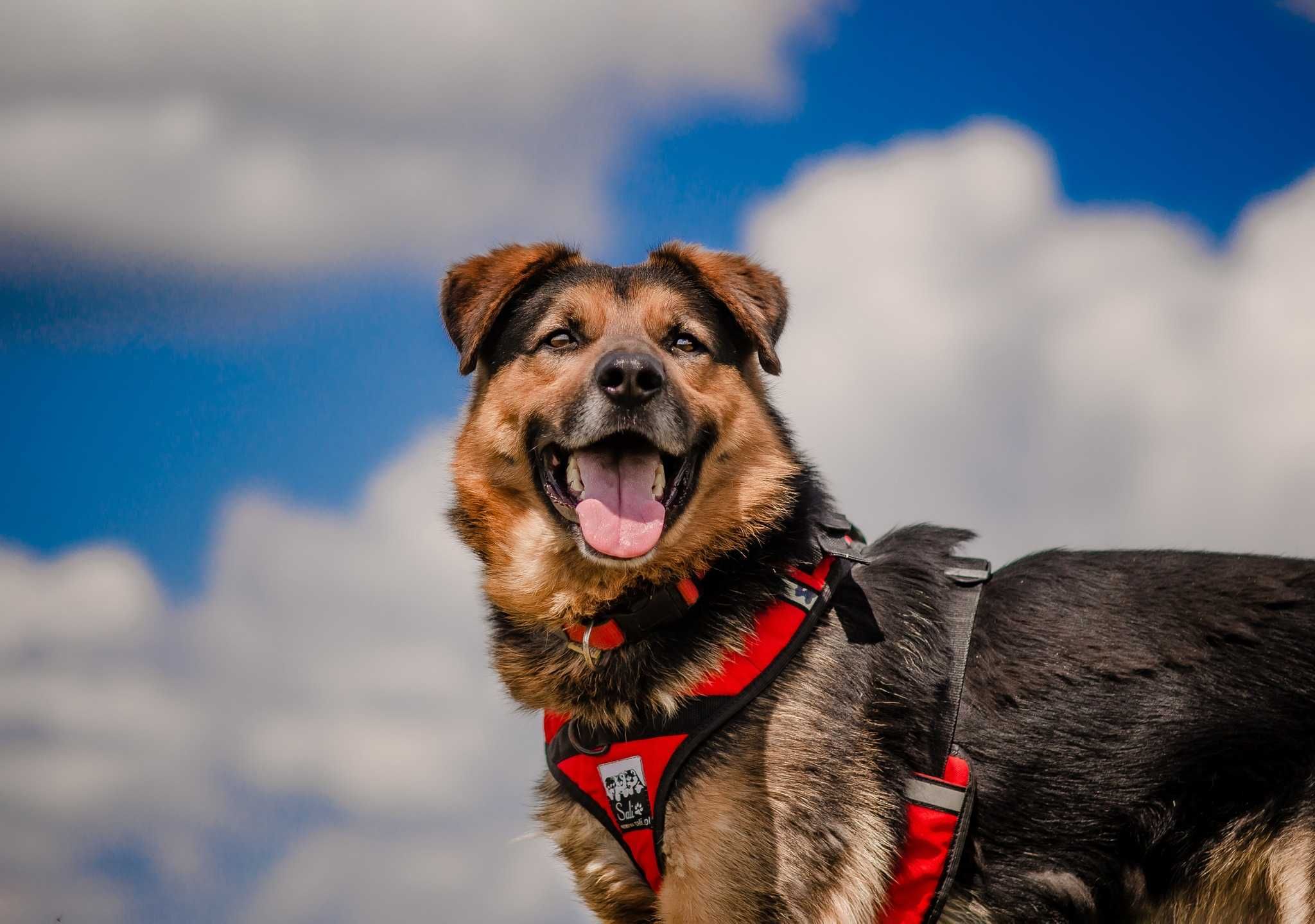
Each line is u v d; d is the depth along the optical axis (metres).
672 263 4.16
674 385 3.65
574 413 3.63
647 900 3.68
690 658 3.47
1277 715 3.47
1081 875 3.50
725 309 4.09
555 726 3.72
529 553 3.81
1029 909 3.49
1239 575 3.71
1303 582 3.66
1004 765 3.52
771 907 3.36
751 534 3.70
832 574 3.71
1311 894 3.37
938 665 3.60
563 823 3.73
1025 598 3.76
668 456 3.77
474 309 4.05
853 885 3.42
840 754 3.45
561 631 3.70
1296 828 3.43
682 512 3.64
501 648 3.86
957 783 3.45
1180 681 3.52
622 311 3.87
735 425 3.80
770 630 3.52
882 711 3.54
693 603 3.55
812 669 3.51
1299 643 3.53
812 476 4.04
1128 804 3.49
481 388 4.12
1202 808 3.49
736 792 3.37
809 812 3.39
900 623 3.67
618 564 3.49
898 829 3.46
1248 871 3.48
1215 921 3.54
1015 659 3.63
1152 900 3.53
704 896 3.38
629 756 3.44
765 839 3.36
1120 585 3.75
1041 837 3.50
